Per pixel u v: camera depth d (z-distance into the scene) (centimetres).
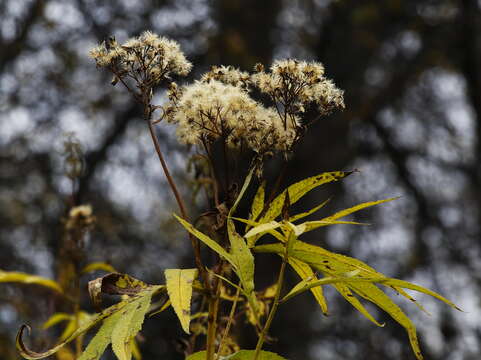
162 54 191
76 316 301
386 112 1241
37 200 987
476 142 1191
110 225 962
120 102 1208
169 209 1043
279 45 1147
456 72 1216
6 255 930
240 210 695
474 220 1219
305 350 863
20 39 1155
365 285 180
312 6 1161
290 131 186
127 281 174
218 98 181
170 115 189
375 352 968
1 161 1065
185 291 166
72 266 318
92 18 1159
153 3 1125
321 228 989
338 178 181
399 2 1067
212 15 1103
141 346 868
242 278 164
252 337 705
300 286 170
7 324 619
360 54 1076
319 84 189
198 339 382
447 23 1127
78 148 343
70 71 1193
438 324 959
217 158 707
